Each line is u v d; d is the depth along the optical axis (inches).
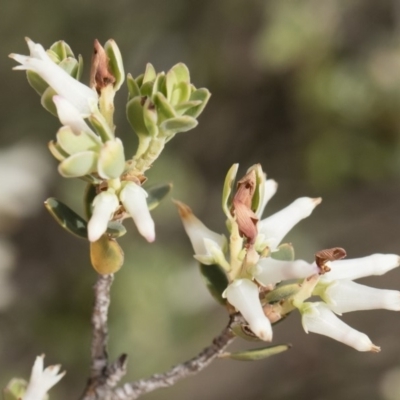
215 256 7.7
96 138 7.3
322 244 24.0
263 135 25.0
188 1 24.1
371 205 24.6
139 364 17.3
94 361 8.2
